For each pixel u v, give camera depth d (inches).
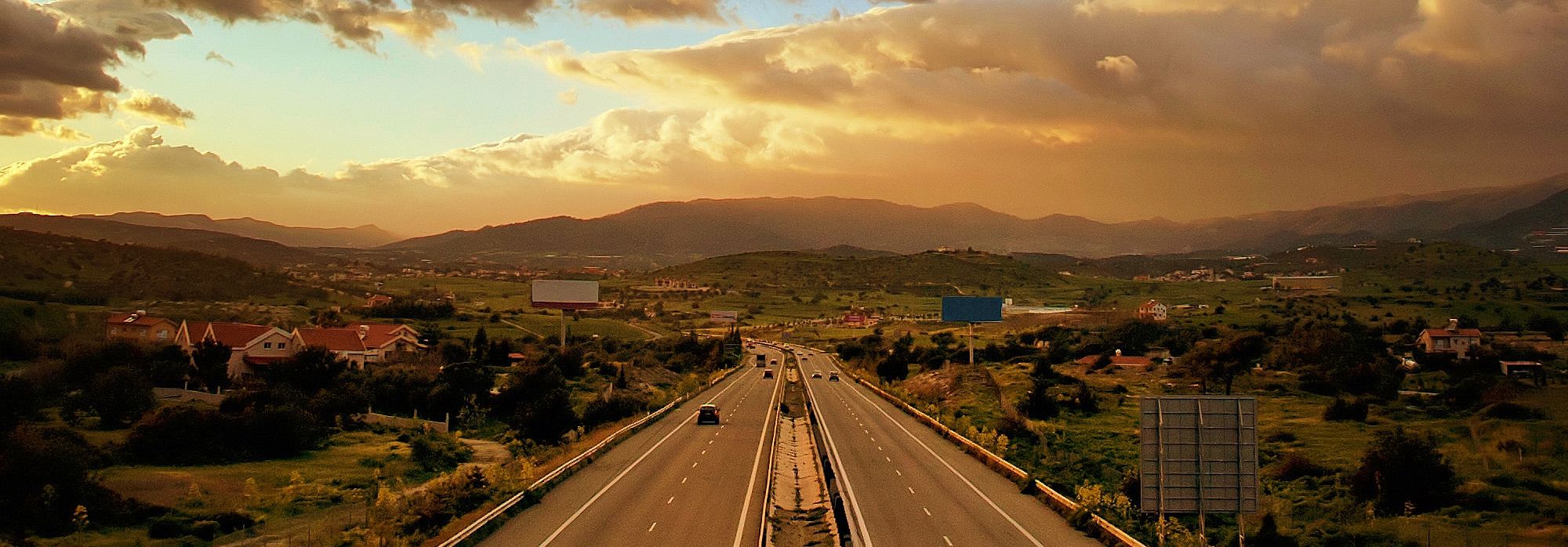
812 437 2694.4
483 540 1257.4
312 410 2783.0
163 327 4323.3
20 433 1653.5
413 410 3235.7
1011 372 4985.2
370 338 4667.8
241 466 2143.2
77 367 3238.2
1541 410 2918.3
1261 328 6215.6
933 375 4694.9
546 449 2196.1
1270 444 2714.1
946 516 1498.5
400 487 1900.8
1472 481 1979.6
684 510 1485.0
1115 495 1563.7
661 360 5876.0
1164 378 4675.2
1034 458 2252.7
